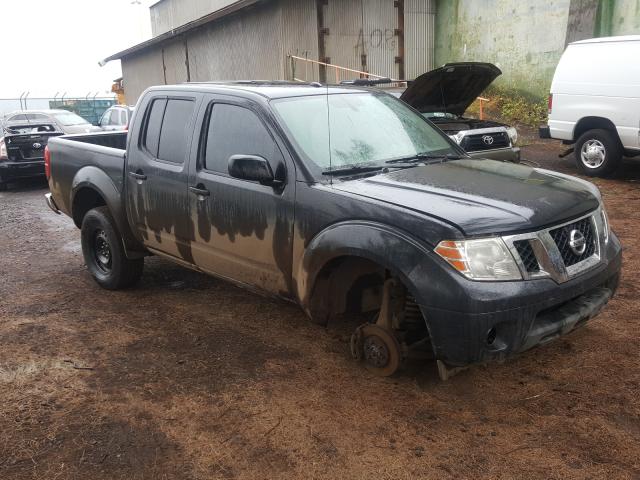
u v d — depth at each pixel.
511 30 17.61
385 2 19.30
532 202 3.51
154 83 28.69
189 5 31.05
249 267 4.38
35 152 12.98
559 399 3.65
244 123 4.38
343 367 4.17
